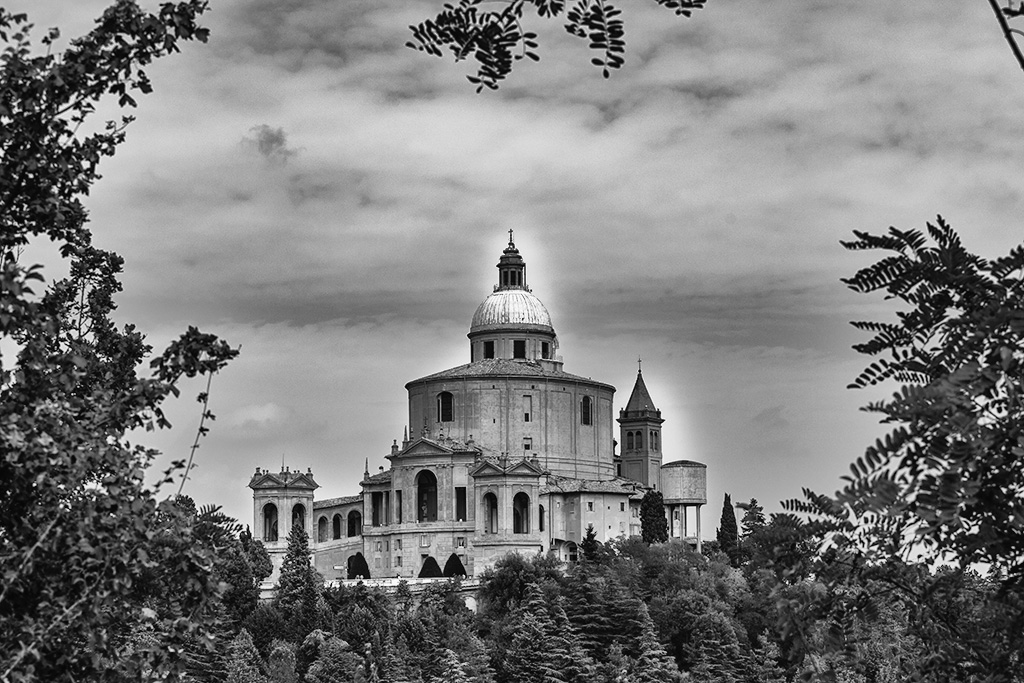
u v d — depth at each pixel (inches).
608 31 792.3
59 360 1025.5
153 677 997.8
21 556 929.5
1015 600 806.5
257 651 6811.0
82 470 973.2
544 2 805.2
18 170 1052.5
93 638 942.4
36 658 902.4
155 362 1027.9
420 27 821.9
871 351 844.0
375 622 7691.9
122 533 946.1
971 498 698.2
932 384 716.7
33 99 1024.2
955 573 812.0
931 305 833.5
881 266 842.2
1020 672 830.5
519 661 6830.7
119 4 1035.9
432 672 6924.2
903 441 709.3
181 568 982.4
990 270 823.7
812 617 821.2
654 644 6781.5
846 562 816.3
